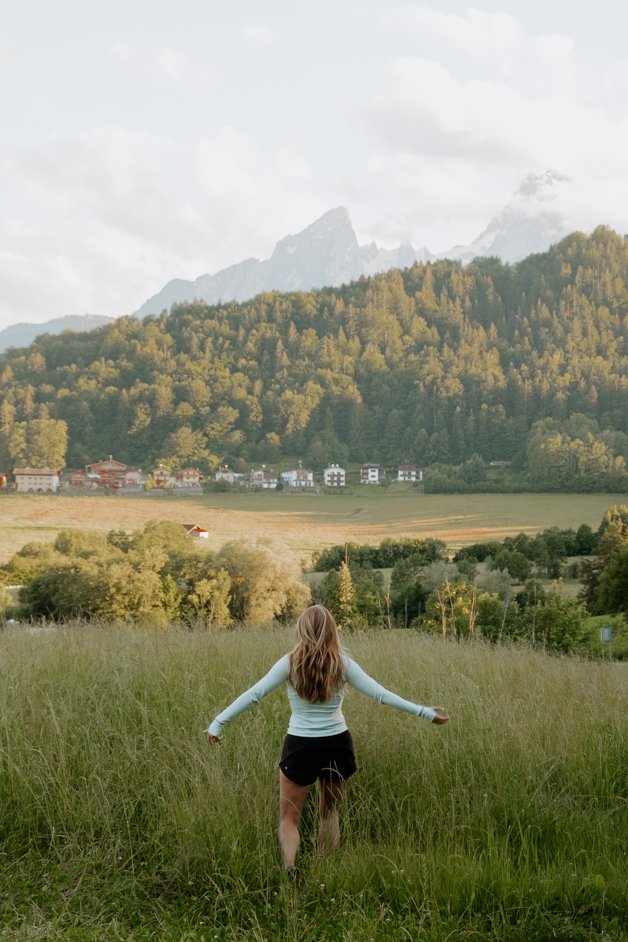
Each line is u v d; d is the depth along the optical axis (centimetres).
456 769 553
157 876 455
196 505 17125
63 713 609
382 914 394
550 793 548
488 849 465
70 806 505
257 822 477
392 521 15000
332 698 478
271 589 5791
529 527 13650
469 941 391
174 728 606
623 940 393
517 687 794
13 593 7150
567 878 441
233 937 381
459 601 3525
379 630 1407
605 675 920
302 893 430
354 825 511
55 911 407
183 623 1370
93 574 5406
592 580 5366
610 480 18162
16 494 17838
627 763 605
